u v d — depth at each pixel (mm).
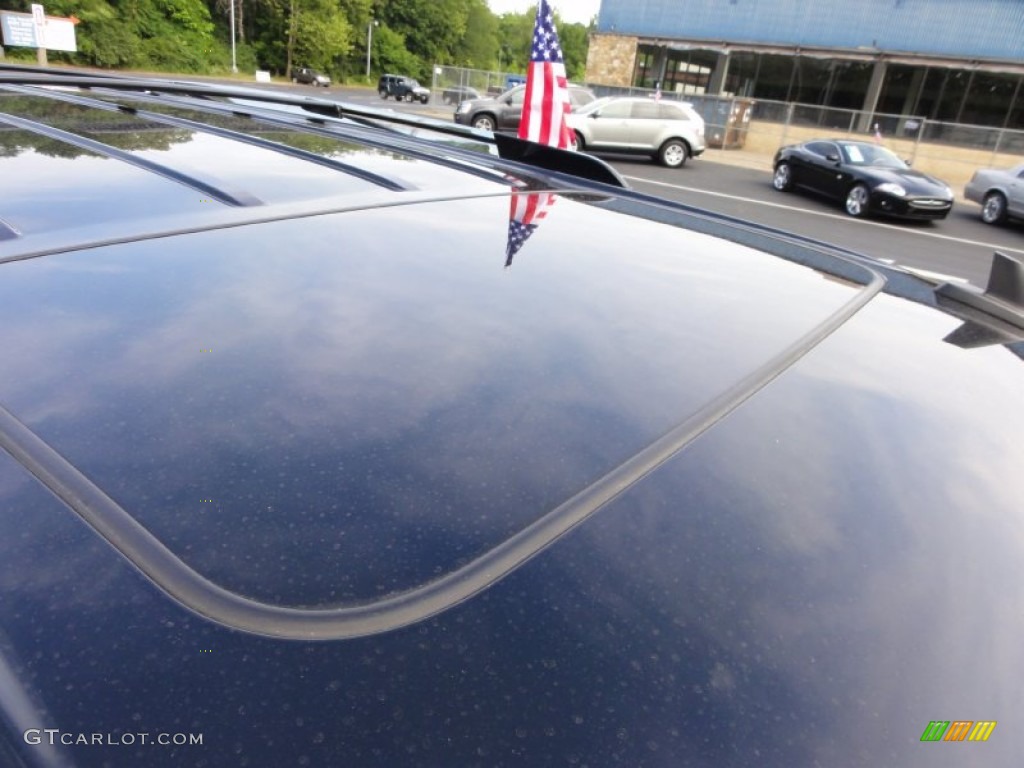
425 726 417
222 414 616
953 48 25266
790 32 27234
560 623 486
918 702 479
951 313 1170
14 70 2420
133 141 1359
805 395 804
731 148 23188
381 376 701
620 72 29781
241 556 492
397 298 870
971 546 615
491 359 764
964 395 872
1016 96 25516
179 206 1048
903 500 658
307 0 54188
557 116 5270
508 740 417
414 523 539
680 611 508
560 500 582
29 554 480
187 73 44469
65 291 775
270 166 1331
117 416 599
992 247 10781
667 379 785
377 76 68250
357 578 490
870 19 26062
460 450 617
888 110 27781
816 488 651
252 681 424
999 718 480
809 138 22516
